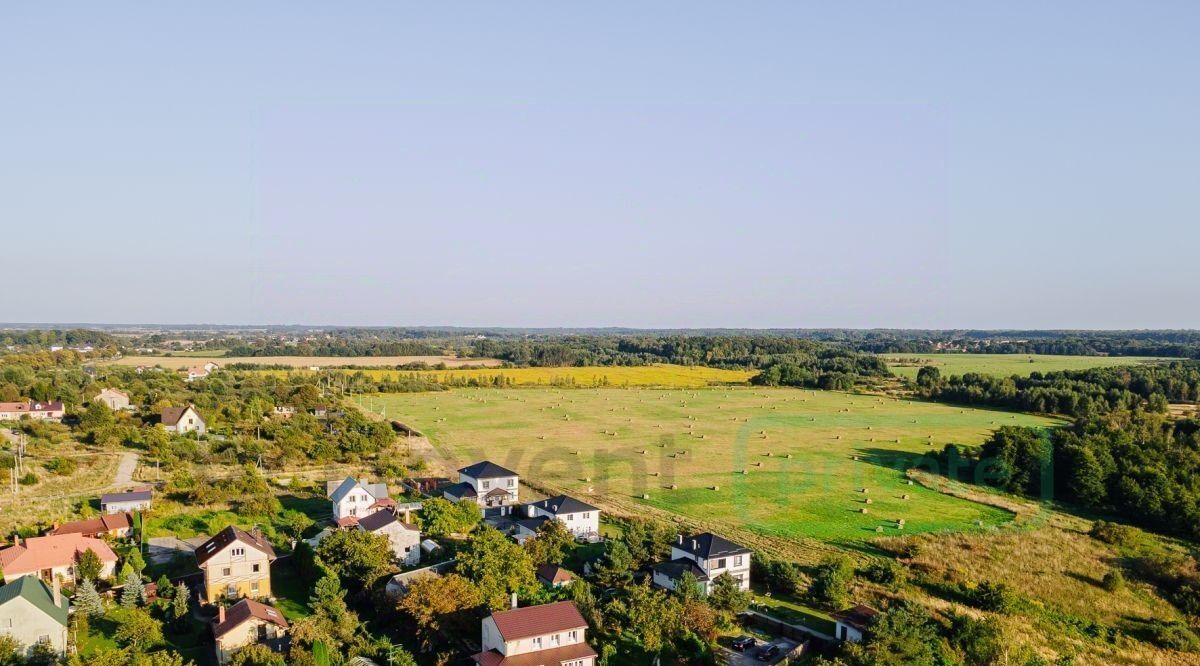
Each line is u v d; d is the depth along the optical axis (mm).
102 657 52531
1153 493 103750
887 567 78938
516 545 75875
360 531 76000
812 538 93000
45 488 97438
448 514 90125
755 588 77375
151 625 59719
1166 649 69000
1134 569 86625
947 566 84625
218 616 62062
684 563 76938
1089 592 80125
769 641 64938
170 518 91562
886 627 59531
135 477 105688
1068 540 94938
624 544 79188
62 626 57000
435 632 60875
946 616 70250
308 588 71438
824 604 73312
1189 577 83000
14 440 118188
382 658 57875
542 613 58812
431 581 63531
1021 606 74625
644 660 59781
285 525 91438
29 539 71312
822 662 56438
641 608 62688
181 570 75250
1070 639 69125
